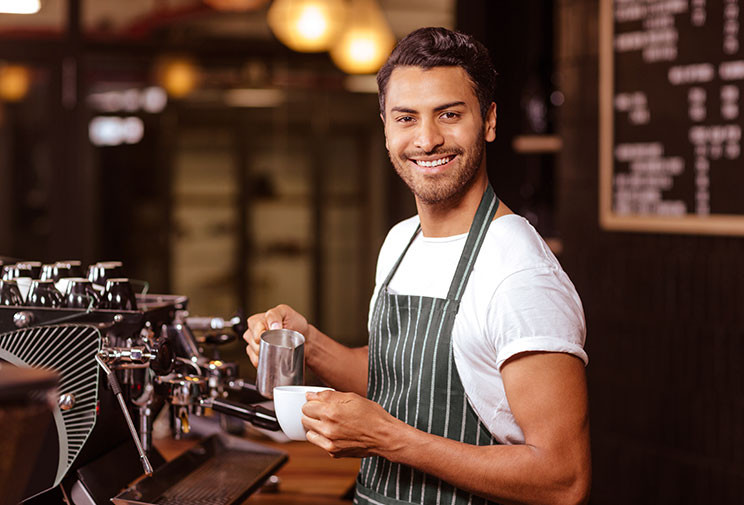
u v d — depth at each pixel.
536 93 3.35
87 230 4.60
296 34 5.02
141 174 4.91
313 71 5.11
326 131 5.21
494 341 1.17
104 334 1.27
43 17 4.39
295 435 1.21
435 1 5.04
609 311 2.82
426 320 1.26
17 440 0.67
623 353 2.79
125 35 4.82
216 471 1.55
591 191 2.88
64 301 1.37
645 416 2.72
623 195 2.77
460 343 1.22
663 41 2.62
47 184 4.47
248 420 1.40
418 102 1.21
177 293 5.09
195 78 4.99
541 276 1.17
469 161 1.23
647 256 2.71
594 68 2.86
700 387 2.57
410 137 1.23
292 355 1.31
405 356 1.28
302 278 5.32
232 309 5.23
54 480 1.23
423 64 1.21
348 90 5.16
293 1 4.98
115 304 1.33
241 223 5.20
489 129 1.29
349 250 5.33
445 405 1.24
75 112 4.44
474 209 1.28
